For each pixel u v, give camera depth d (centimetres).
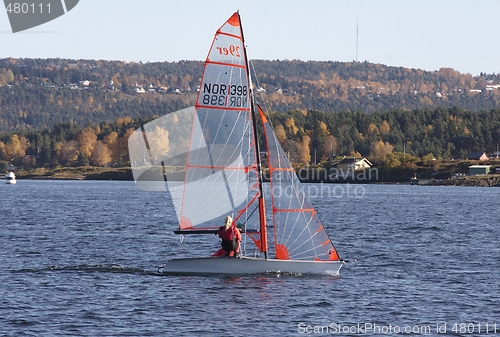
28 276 6519
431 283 6462
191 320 4997
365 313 5284
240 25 6053
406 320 5128
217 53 6003
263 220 6231
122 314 5134
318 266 6419
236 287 5934
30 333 4659
